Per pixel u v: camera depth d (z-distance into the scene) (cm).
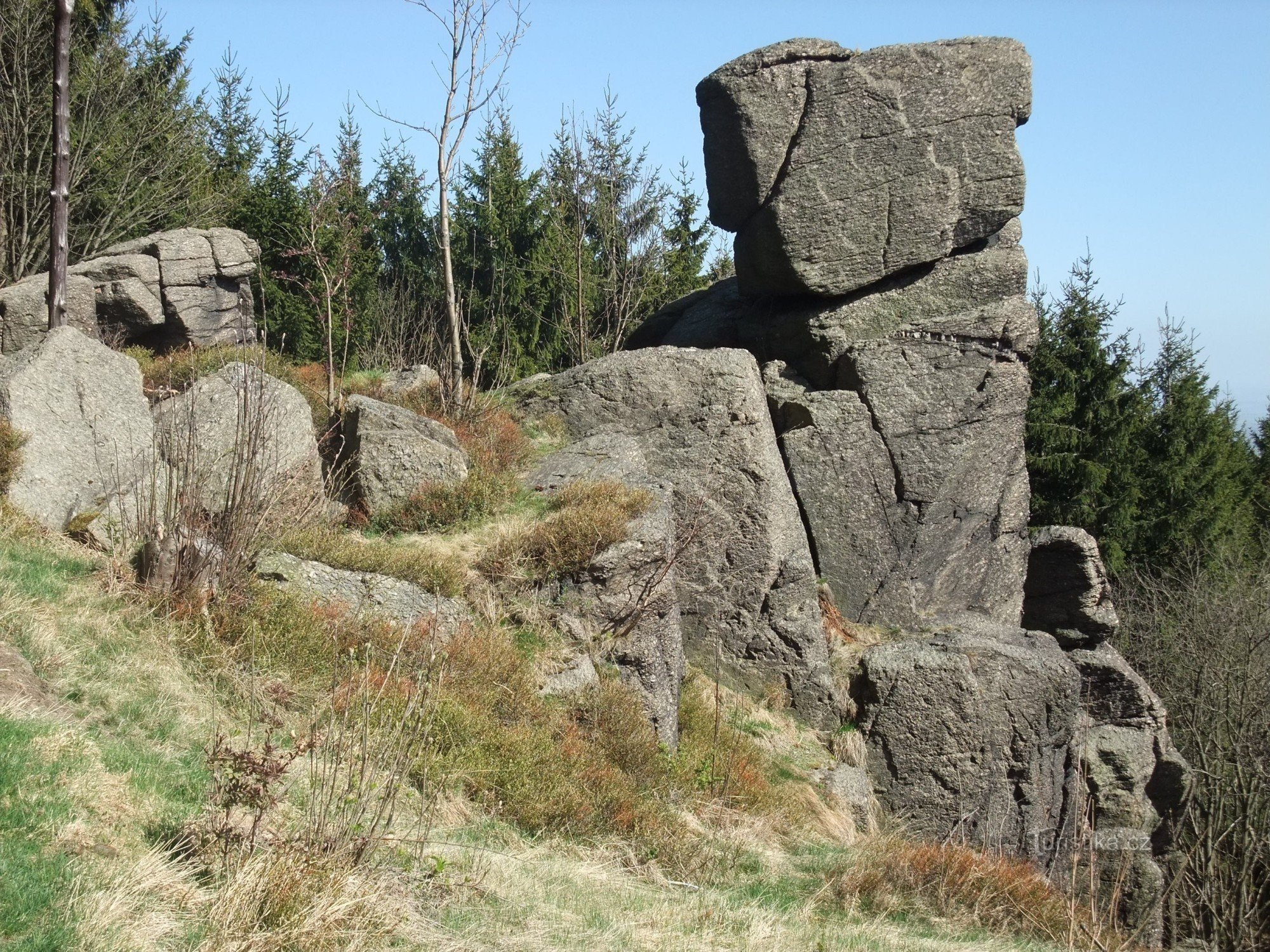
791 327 1645
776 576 1455
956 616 1570
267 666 892
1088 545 1678
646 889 846
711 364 1516
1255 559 3041
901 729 1414
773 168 1574
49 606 845
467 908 670
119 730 728
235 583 954
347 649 952
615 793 974
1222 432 3070
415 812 802
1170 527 2814
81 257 2458
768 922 822
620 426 1509
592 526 1225
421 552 1184
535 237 2541
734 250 1666
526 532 1245
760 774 1241
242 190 2536
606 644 1200
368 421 1305
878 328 1602
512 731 974
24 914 490
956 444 1576
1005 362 1600
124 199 2511
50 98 2462
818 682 1416
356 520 1272
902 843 1184
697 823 1061
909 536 1566
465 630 1098
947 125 1571
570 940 670
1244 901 1518
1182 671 2288
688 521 1436
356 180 2145
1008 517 1605
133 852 583
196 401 1228
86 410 1122
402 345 2053
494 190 2598
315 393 1501
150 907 533
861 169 1570
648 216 2458
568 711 1105
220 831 600
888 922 973
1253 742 1933
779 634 1434
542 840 873
